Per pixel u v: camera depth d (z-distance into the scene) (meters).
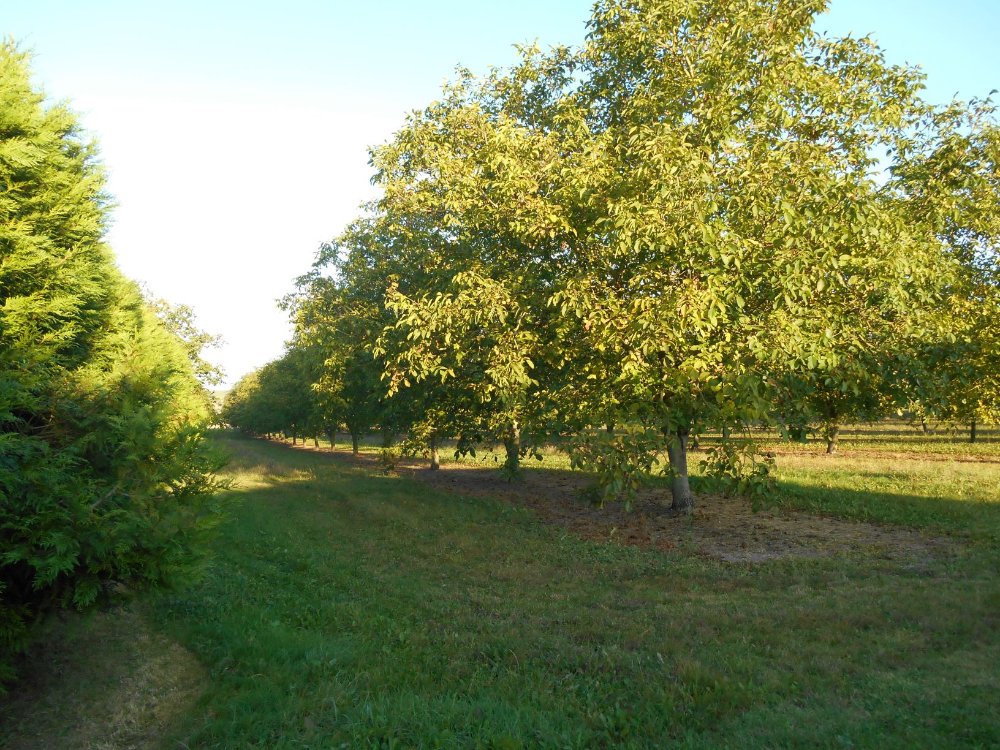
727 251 9.36
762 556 10.55
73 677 5.63
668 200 9.37
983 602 7.13
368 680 5.52
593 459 10.10
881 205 10.29
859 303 10.98
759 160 10.16
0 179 5.18
